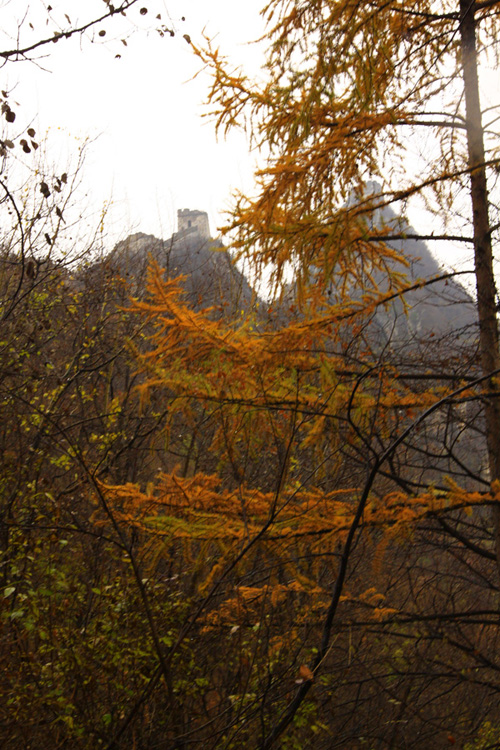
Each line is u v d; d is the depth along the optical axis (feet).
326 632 13.94
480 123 16.88
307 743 18.08
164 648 16.34
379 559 14.79
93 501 15.11
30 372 24.26
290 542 14.37
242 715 15.40
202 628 16.84
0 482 19.60
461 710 25.27
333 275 15.66
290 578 20.34
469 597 29.14
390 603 25.13
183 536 14.10
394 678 24.18
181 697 15.83
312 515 14.49
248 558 14.14
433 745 23.77
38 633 14.92
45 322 23.80
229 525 14.57
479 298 16.89
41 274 27.20
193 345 14.07
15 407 21.17
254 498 14.88
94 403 26.96
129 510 14.35
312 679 13.62
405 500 14.84
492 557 16.43
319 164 15.64
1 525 16.62
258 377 13.74
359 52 14.25
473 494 14.16
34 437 22.68
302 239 14.78
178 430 25.39
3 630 14.67
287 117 15.83
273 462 22.68
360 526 14.37
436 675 18.58
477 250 16.80
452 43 17.79
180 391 13.30
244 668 17.85
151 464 28.78
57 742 13.41
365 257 16.92
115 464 24.70
